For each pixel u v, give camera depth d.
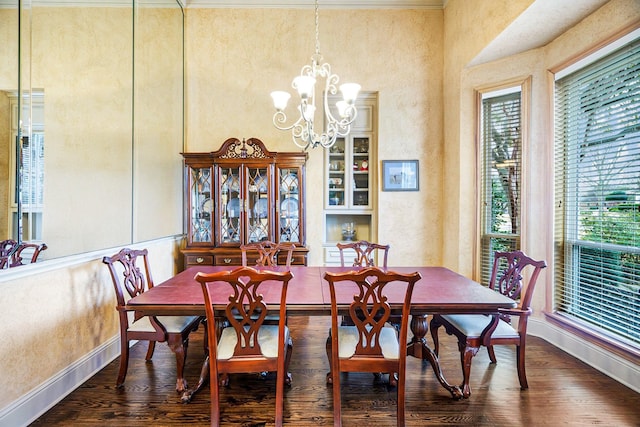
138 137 3.06
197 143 3.71
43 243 1.98
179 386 1.98
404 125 3.67
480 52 2.95
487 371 2.27
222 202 3.41
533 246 2.90
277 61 3.69
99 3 2.58
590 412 1.84
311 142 2.29
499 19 2.66
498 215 3.17
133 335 2.03
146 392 2.02
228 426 1.72
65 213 2.19
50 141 2.11
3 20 1.87
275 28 3.68
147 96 3.18
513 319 2.98
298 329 3.01
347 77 3.67
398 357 1.65
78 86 2.39
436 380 2.16
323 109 3.71
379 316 2.04
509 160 3.09
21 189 1.88
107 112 2.68
